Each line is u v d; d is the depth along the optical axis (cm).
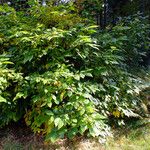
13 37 450
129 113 475
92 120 374
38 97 391
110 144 437
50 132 371
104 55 464
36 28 439
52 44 437
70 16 506
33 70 448
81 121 373
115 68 507
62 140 426
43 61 448
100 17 811
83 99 387
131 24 604
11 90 430
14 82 430
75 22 522
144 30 627
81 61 466
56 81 390
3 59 389
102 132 427
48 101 376
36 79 383
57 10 507
